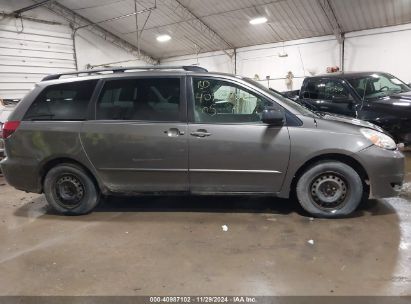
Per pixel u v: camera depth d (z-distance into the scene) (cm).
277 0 1146
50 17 1330
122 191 382
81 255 303
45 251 314
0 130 618
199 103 362
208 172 360
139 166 368
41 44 1302
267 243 312
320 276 255
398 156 348
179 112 362
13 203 466
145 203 433
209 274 264
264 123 351
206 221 369
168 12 1304
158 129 360
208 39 1520
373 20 1184
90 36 1493
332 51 1330
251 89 360
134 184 378
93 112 378
